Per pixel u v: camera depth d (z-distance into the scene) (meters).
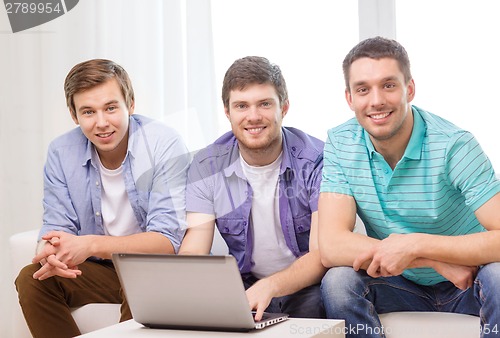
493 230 2.24
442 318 2.31
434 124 2.46
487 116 3.31
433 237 2.24
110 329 2.11
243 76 2.64
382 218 2.49
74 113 2.88
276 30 3.56
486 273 2.16
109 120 2.80
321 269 2.51
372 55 2.39
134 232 2.95
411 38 3.40
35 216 4.05
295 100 3.53
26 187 4.05
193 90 3.67
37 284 2.66
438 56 3.36
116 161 2.91
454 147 2.39
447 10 3.35
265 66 2.67
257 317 2.09
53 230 2.85
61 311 2.68
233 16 3.62
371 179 2.47
